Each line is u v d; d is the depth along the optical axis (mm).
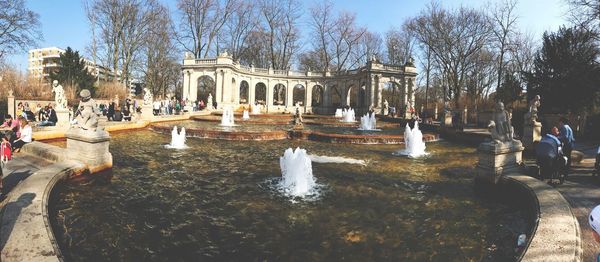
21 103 25406
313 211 7809
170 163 12578
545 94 27969
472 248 6078
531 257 4590
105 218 7164
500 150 9250
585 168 11000
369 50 63375
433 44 45188
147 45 51594
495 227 7016
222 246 6078
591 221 2404
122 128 21844
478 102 41406
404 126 31484
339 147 17688
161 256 5688
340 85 56875
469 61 44688
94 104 10219
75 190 8898
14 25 35938
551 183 8984
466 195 9195
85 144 10000
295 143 18938
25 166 9773
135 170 11297
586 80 25594
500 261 5582
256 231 6715
